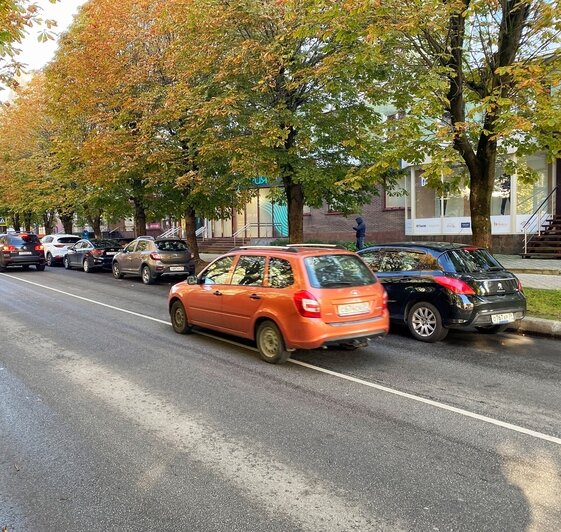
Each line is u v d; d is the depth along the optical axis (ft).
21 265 73.56
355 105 42.22
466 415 15.60
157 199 62.39
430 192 67.97
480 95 32.91
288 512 10.34
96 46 52.03
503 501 10.68
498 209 61.52
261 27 39.63
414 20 26.63
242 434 14.26
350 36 28.78
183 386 18.66
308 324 20.03
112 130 54.03
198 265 63.67
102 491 11.26
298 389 18.22
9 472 12.17
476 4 26.09
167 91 47.80
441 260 25.76
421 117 33.63
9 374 20.47
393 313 27.40
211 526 9.88
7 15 22.82
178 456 12.92
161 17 46.93
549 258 52.75
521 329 27.61
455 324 24.57
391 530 9.69
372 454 12.94
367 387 18.42
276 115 38.83
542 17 28.27
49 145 80.84
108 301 41.27
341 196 49.03
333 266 21.35
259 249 23.32
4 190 97.60
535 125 27.20
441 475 11.81
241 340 26.18
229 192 58.54
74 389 18.43
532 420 15.16
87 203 73.67
